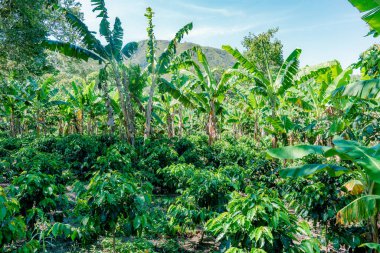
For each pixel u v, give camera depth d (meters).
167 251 4.80
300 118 14.76
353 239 4.45
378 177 3.19
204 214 4.64
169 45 12.33
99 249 4.61
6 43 12.56
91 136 12.79
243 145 12.84
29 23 13.12
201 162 10.99
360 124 7.46
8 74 15.26
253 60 23.89
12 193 3.78
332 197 4.78
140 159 9.55
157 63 12.62
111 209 3.44
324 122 10.95
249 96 16.77
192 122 25.50
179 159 9.27
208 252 4.98
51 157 6.41
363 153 3.58
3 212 2.74
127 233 3.53
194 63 13.70
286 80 11.10
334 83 10.38
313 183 5.03
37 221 4.04
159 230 5.25
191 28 12.10
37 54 13.74
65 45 11.18
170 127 17.05
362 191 4.55
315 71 11.48
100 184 3.47
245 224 3.16
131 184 3.58
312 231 6.09
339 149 3.71
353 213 3.63
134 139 12.61
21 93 17.22
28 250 2.97
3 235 2.85
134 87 13.21
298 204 5.18
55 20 15.25
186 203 4.90
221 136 18.41
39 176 4.20
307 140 13.90
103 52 11.98
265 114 18.02
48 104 17.53
